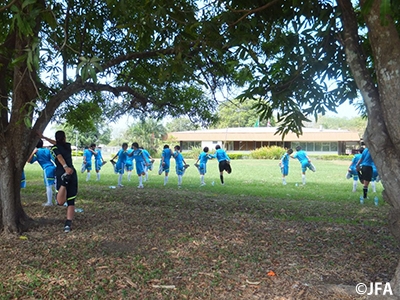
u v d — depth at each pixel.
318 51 4.62
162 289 3.54
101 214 7.02
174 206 8.12
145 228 5.90
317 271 4.06
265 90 4.80
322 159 41.12
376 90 3.47
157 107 9.48
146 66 8.35
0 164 5.50
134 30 4.43
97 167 14.45
